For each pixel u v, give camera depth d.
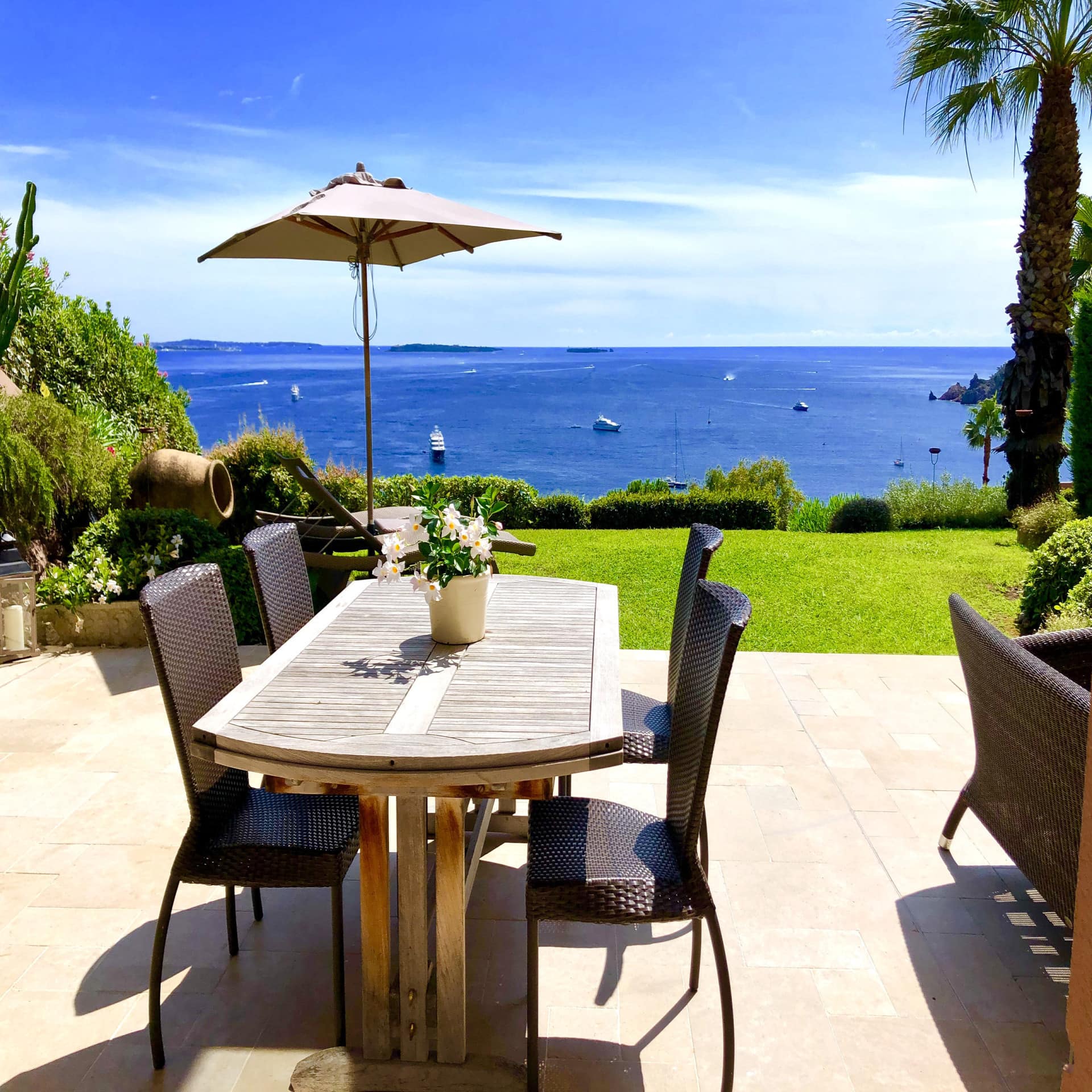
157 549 5.28
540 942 2.47
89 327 9.16
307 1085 1.89
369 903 1.88
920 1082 1.95
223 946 2.44
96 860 2.84
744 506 11.50
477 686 2.04
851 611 6.26
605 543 9.44
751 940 2.46
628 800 3.27
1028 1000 2.22
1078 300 9.35
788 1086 1.94
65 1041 2.07
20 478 5.49
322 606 5.70
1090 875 0.92
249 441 9.06
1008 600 6.62
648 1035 2.10
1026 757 2.18
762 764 3.54
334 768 1.68
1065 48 8.99
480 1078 1.89
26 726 3.91
